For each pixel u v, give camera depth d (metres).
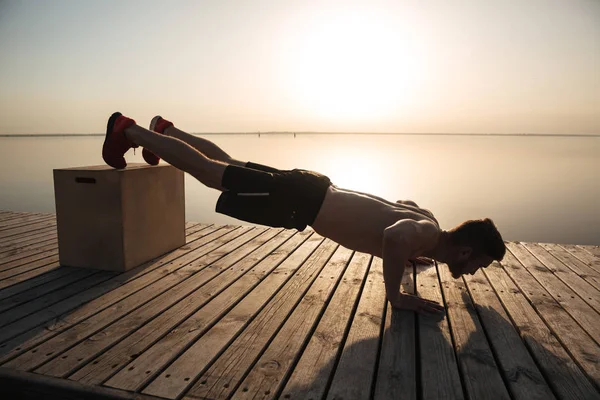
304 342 1.87
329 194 2.22
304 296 2.40
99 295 2.42
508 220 10.55
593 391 1.51
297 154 38.47
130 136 2.46
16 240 3.68
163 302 2.31
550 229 9.58
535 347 1.83
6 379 1.59
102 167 2.95
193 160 2.29
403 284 2.62
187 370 1.63
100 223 2.81
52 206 10.73
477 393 1.50
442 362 1.70
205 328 1.99
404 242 1.97
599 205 13.09
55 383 1.54
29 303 2.30
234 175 2.22
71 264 2.93
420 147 74.38
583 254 3.32
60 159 31.34
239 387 1.53
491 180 20.06
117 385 1.53
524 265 3.03
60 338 1.90
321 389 1.51
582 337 1.91
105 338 1.90
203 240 3.69
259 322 2.06
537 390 1.52
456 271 2.21
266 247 3.46
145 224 3.00
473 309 2.25
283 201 2.18
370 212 2.21
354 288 2.53
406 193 14.84
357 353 1.76
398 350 1.80
